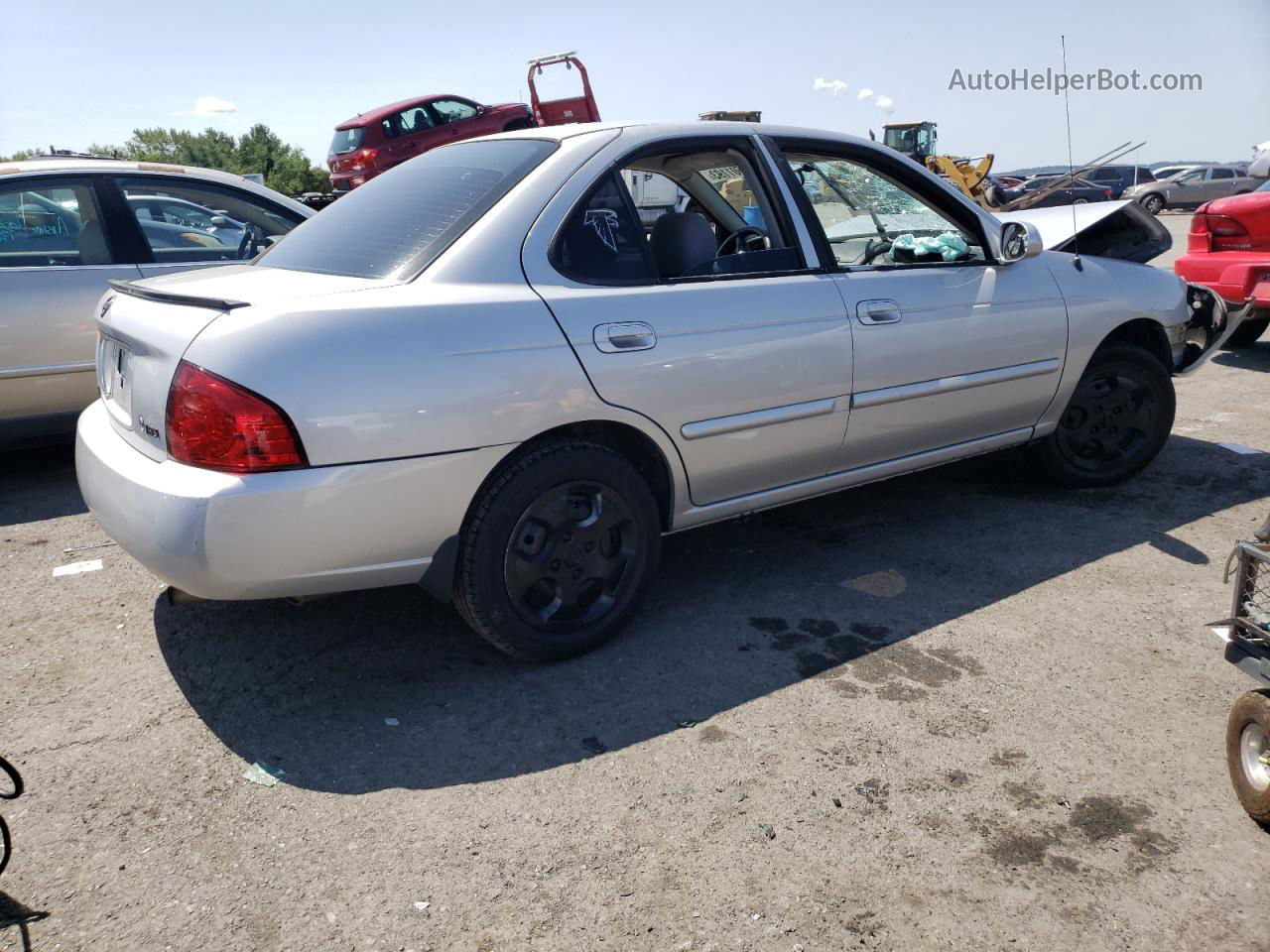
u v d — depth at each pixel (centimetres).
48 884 227
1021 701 298
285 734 287
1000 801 252
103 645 341
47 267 510
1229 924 212
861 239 405
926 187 417
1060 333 432
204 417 257
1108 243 501
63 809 253
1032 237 401
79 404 525
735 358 333
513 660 328
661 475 337
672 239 355
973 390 407
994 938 209
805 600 370
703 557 413
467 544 293
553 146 329
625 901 220
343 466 265
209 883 227
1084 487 488
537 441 304
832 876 227
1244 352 828
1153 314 466
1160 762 268
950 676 313
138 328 288
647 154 338
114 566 410
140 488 266
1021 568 395
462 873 230
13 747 281
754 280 346
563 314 300
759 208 368
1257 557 246
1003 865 230
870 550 416
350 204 356
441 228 306
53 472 553
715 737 282
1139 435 485
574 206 316
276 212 596
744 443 344
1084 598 367
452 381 278
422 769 269
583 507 315
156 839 242
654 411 317
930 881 225
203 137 6019
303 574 271
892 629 346
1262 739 239
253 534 258
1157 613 354
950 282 397
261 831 245
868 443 383
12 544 438
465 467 284
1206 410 643
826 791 257
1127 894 221
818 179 394
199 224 567
